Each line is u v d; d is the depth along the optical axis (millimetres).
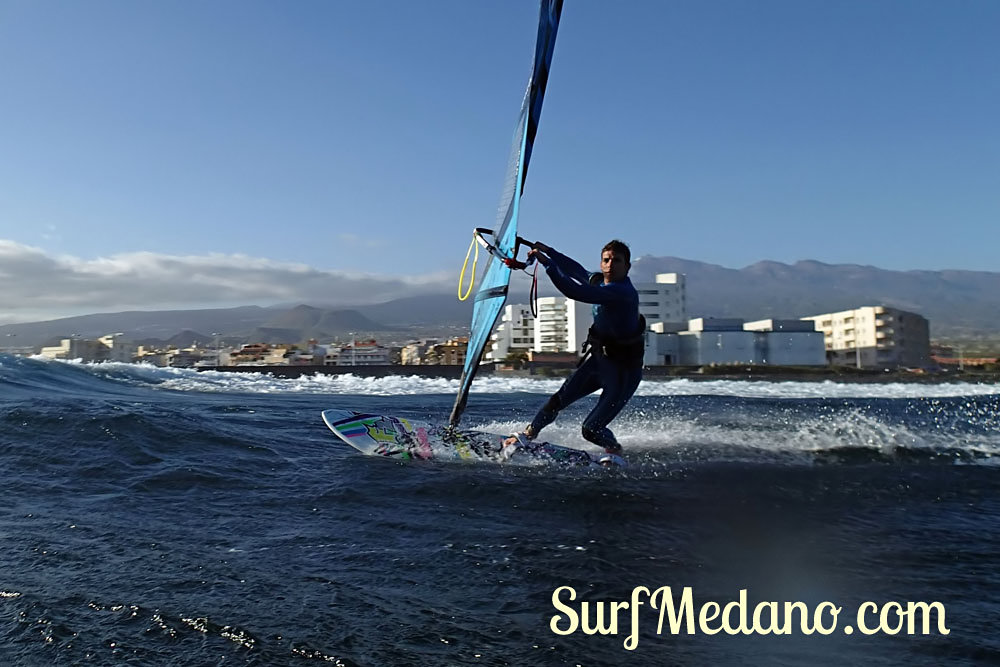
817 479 5230
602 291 6094
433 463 5754
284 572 3031
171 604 2617
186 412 8281
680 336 88250
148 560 3148
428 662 2219
